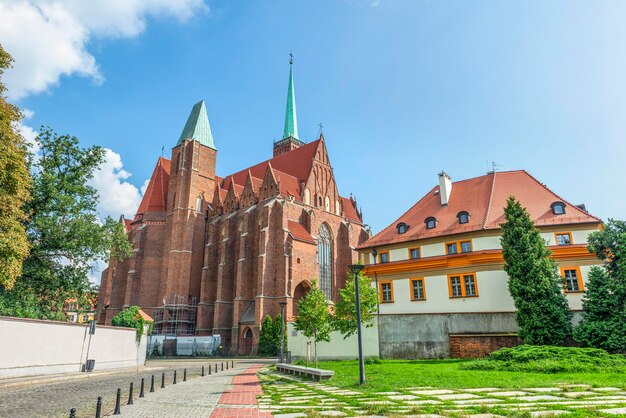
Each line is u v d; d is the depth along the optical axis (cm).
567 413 1004
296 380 2119
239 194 8062
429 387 1580
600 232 2758
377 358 3191
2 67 2452
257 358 5375
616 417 943
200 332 6919
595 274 2688
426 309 3678
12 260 2398
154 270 7712
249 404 1362
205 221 8031
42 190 3481
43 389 1909
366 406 1190
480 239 3591
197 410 1273
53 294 3603
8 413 1264
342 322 3027
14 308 3117
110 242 3856
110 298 7850
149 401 1498
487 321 3088
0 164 2292
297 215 6988
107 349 3181
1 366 2159
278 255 6394
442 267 3669
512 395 1337
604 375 1791
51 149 3731
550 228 3384
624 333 2455
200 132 8462
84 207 3800
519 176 4034
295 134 10494
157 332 7150
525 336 2783
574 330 2686
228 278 6956
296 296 6475
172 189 8044
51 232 3416
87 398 1609
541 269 2848
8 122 2439
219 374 2764
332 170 8019
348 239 7619
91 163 3859
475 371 2053
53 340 2555
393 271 3950
